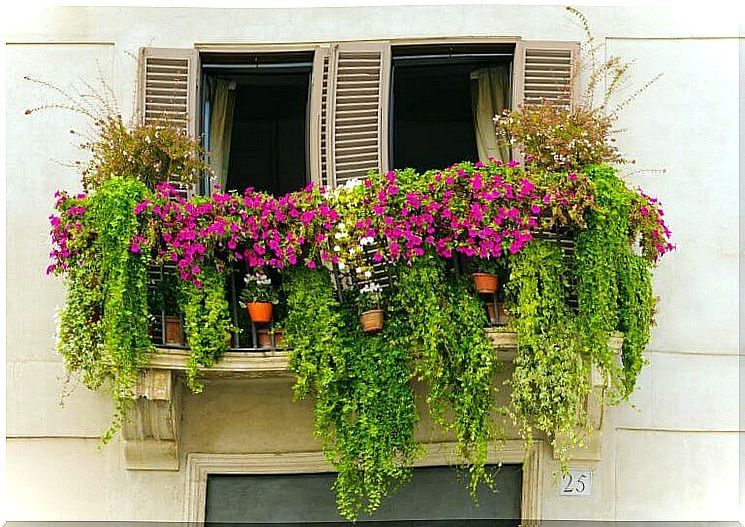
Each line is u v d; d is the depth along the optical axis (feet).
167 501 27.07
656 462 27.48
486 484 27.48
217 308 25.05
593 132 26.35
